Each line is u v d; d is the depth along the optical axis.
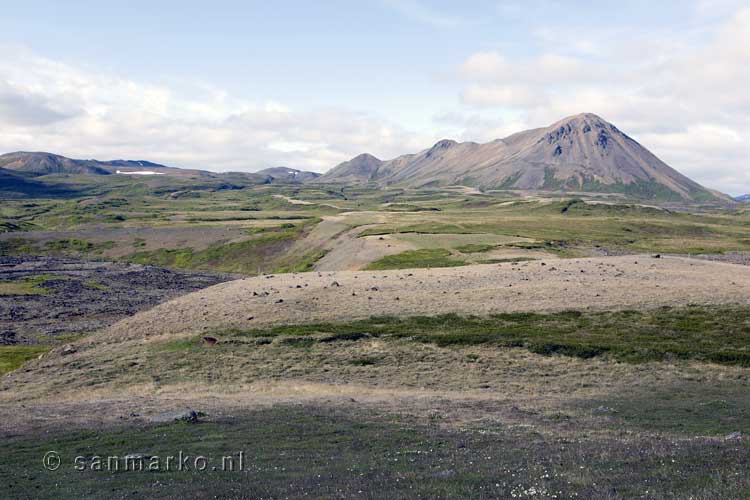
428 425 28.09
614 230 196.88
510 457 21.16
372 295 63.84
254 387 39.88
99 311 91.12
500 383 39.72
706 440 23.41
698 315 53.62
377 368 43.69
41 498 17.59
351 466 20.70
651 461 19.59
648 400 34.62
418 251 131.38
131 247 181.25
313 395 37.12
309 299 62.38
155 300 103.00
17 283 118.38
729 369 40.59
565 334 49.50
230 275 143.75
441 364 44.03
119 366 45.75
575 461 19.91
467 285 67.75
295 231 182.38
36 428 28.23
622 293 61.22
